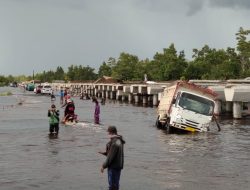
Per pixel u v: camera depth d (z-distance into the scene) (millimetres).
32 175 16281
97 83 116000
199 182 15594
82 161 19109
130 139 27328
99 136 27844
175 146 24422
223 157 20906
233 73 83500
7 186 14641
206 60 94875
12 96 101562
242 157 20969
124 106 67750
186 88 31516
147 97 74438
